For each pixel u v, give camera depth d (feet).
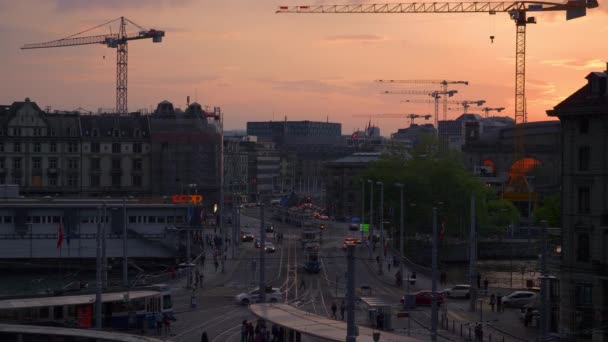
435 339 321.52
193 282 540.11
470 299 466.29
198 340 358.64
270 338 350.43
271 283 550.77
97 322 357.20
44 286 615.16
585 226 385.29
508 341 370.73
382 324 390.21
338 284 547.90
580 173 388.37
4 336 296.92
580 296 386.11
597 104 380.37
